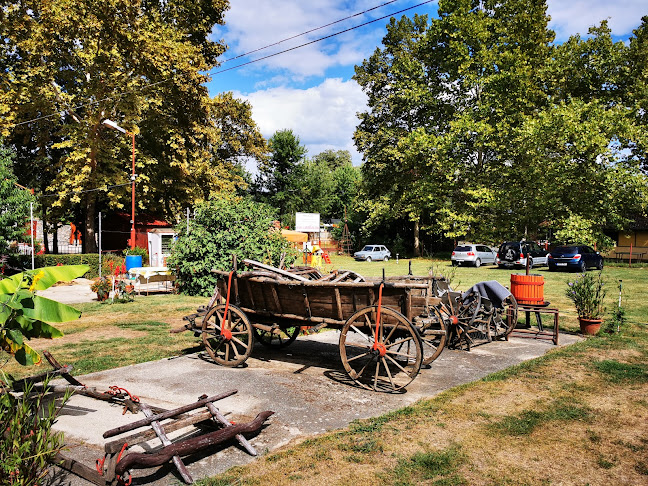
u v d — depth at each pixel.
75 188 25.48
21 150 30.67
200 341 8.33
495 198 31.67
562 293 15.62
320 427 4.45
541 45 32.88
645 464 3.71
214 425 4.20
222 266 14.49
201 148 30.47
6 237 18.38
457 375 6.30
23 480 2.88
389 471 3.56
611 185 27.11
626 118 27.69
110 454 3.24
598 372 6.29
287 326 6.78
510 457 3.82
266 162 38.97
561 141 27.50
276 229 16.23
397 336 5.83
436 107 38.31
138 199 28.55
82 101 25.98
